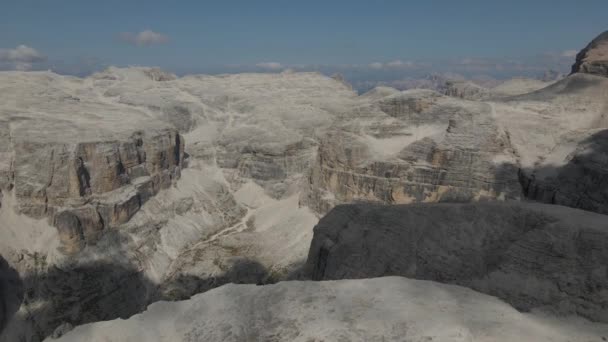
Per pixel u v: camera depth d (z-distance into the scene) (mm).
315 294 40469
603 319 36469
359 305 38062
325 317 36531
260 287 42812
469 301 39344
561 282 41719
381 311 36750
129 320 39000
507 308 38312
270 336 35188
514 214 55562
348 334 33938
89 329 38031
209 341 35625
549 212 53062
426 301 38750
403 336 32906
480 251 52688
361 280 43281
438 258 53938
